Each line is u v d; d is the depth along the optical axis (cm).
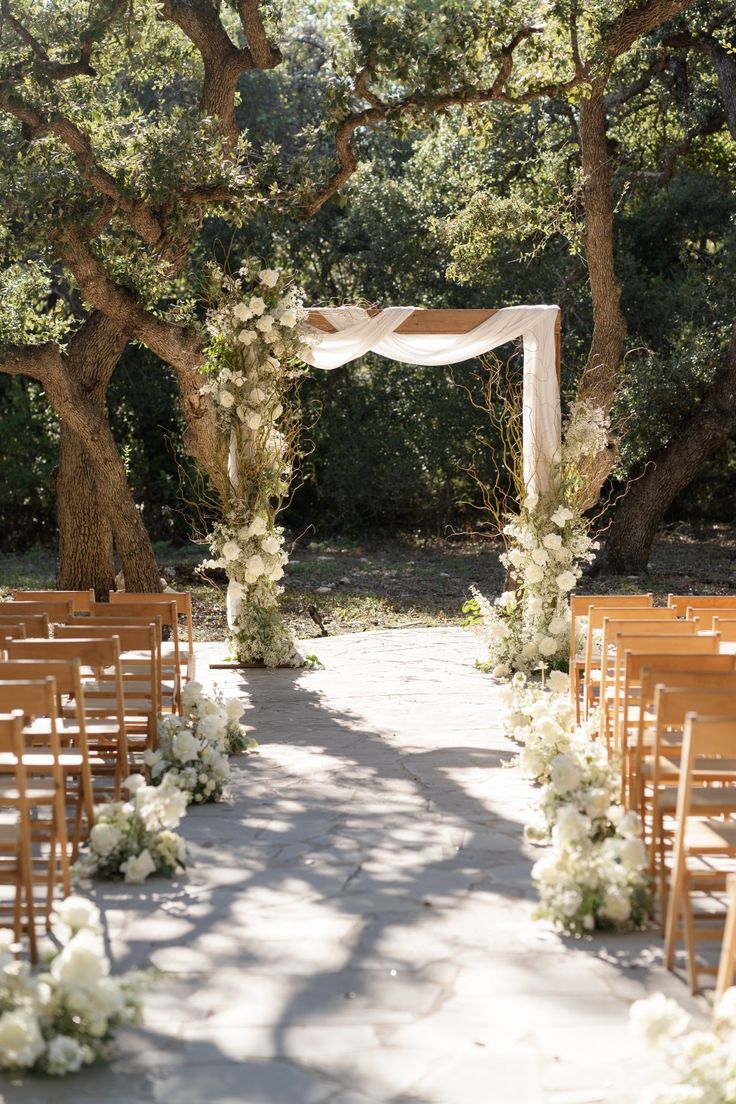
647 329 2173
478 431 2231
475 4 1103
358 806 573
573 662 772
